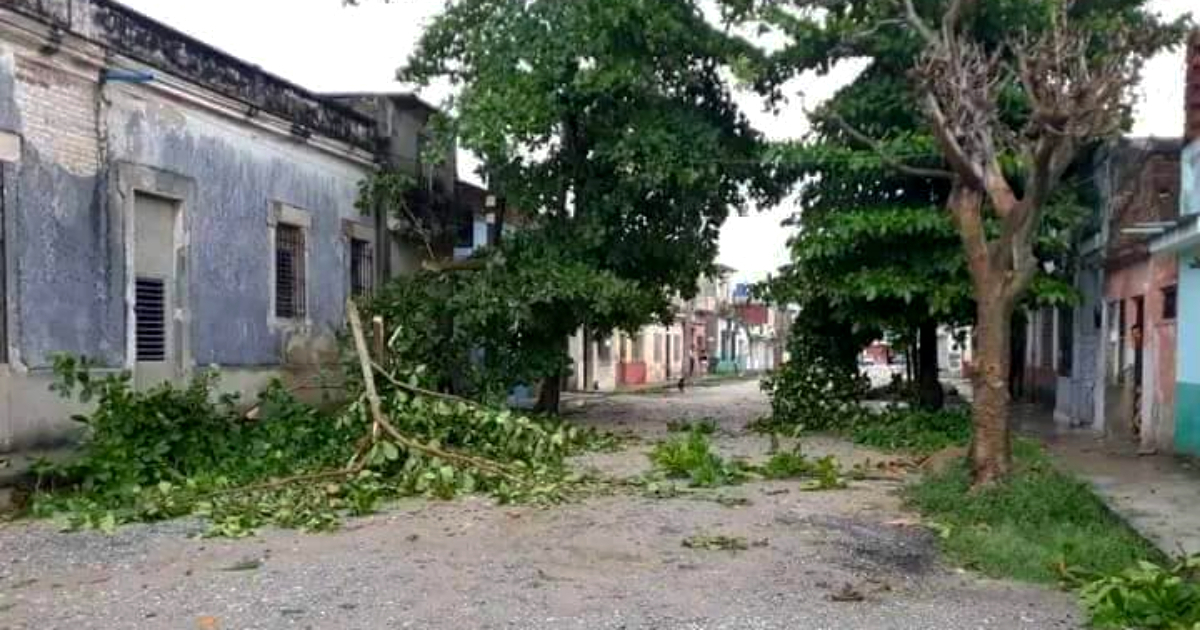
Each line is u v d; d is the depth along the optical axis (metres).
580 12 15.59
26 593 6.42
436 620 5.73
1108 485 10.43
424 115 20.48
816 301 15.76
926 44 12.42
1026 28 12.25
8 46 10.68
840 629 5.61
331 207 17.45
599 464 12.32
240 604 6.04
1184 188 11.95
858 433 14.86
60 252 11.45
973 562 7.28
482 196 23.55
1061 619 5.88
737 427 17.66
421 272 16.86
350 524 8.56
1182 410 12.67
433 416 11.31
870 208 14.73
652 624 5.66
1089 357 17.25
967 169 9.62
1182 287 12.58
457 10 17.20
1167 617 5.64
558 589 6.39
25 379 10.94
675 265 18.66
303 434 11.56
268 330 15.52
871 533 8.23
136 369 12.73
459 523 8.53
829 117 14.19
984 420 9.62
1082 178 16.33
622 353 40.25
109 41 12.04
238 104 14.48
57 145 11.39
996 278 9.59
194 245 13.73
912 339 16.58
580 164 17.56
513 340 17.09
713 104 17.41
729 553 7.46
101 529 8.34
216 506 9.12
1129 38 9.21
